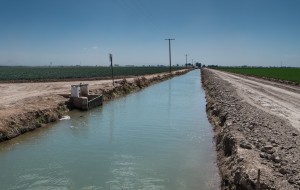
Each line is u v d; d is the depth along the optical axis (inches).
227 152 597.9
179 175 557.3
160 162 624.4
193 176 552.1
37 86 1820.9
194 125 968.3
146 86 2455.7
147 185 515.2
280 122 753.0
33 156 660.1
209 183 521.0
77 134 848.9
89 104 1250.6
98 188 504.4
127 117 1099.3
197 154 674.8
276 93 1467.8
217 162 615.5
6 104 1033.5
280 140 581.6
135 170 583.2
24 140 783.7
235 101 1147.3
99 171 575.5
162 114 1170.0
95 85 1836.9
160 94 1903.3
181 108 1327.5
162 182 526.9
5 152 687.7
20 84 1979.6
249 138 592.4
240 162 468.1
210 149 711.1
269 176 404.2
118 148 720.3
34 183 523.2
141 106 1376.7
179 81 3270.2
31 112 924.6
